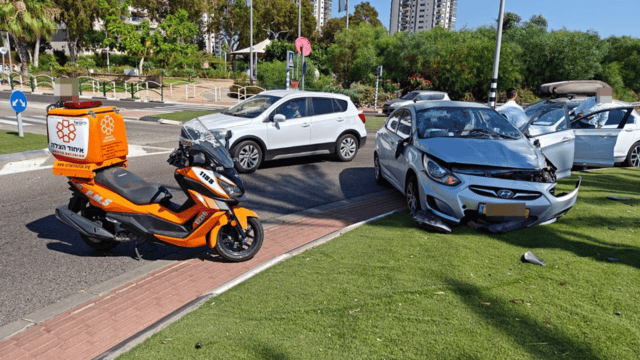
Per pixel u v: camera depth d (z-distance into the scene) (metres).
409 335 3.11
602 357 2.82
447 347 2.96
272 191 7.90
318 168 10.08
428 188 5.57
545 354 2.86
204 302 3.71
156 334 3.23
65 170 4.71
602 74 40.31
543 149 7.40
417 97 24.80
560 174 7.68
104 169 4.82
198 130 4.66
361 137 10.97
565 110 7.91
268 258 4.87
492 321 3.27
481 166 5.39
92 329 3.47
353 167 10.28
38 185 7.82
